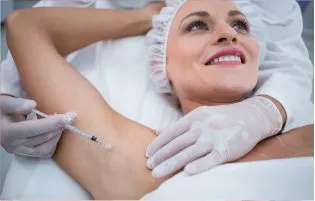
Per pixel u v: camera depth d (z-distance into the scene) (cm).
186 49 83
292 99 82
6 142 77
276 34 96
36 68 80
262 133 75
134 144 75
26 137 76
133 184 73
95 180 74
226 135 72
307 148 75
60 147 78
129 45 95
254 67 84
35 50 82
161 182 73
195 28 86
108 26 92
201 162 71
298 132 79
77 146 76
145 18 97
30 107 77
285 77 87
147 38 94
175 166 72
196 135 74
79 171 76
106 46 95
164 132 76
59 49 90
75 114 76
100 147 75
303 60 93
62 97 78
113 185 73
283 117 80
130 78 91
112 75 91
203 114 76
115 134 76
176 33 87
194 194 69
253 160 72
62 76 80
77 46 92
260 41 92
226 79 80
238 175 70
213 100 84
